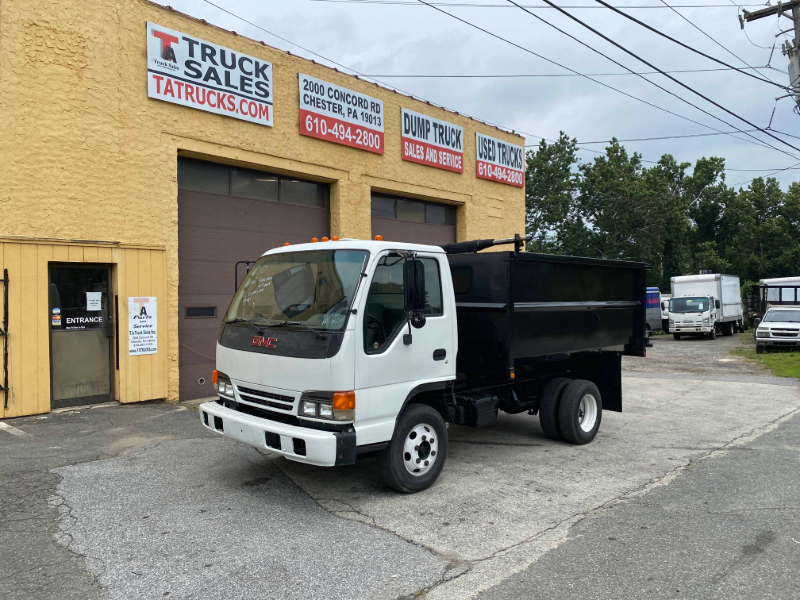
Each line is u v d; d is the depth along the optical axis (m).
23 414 8.08
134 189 9.17
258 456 6.49
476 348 6.28
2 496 5.13
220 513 4.83
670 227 49.22
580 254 48.22
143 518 4.69
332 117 12.12
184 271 10.13
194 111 9.92
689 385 12.53
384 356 4.97
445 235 15.88
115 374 9.09
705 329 27.64
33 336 8.16
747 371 15.19
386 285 5.10
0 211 7.86
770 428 8.28
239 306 5.69
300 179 12.13
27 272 8.10
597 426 7.55
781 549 4.20
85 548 4.12
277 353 4.98
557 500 5.24
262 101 10.84
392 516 4.82
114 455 6.45
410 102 14.08
